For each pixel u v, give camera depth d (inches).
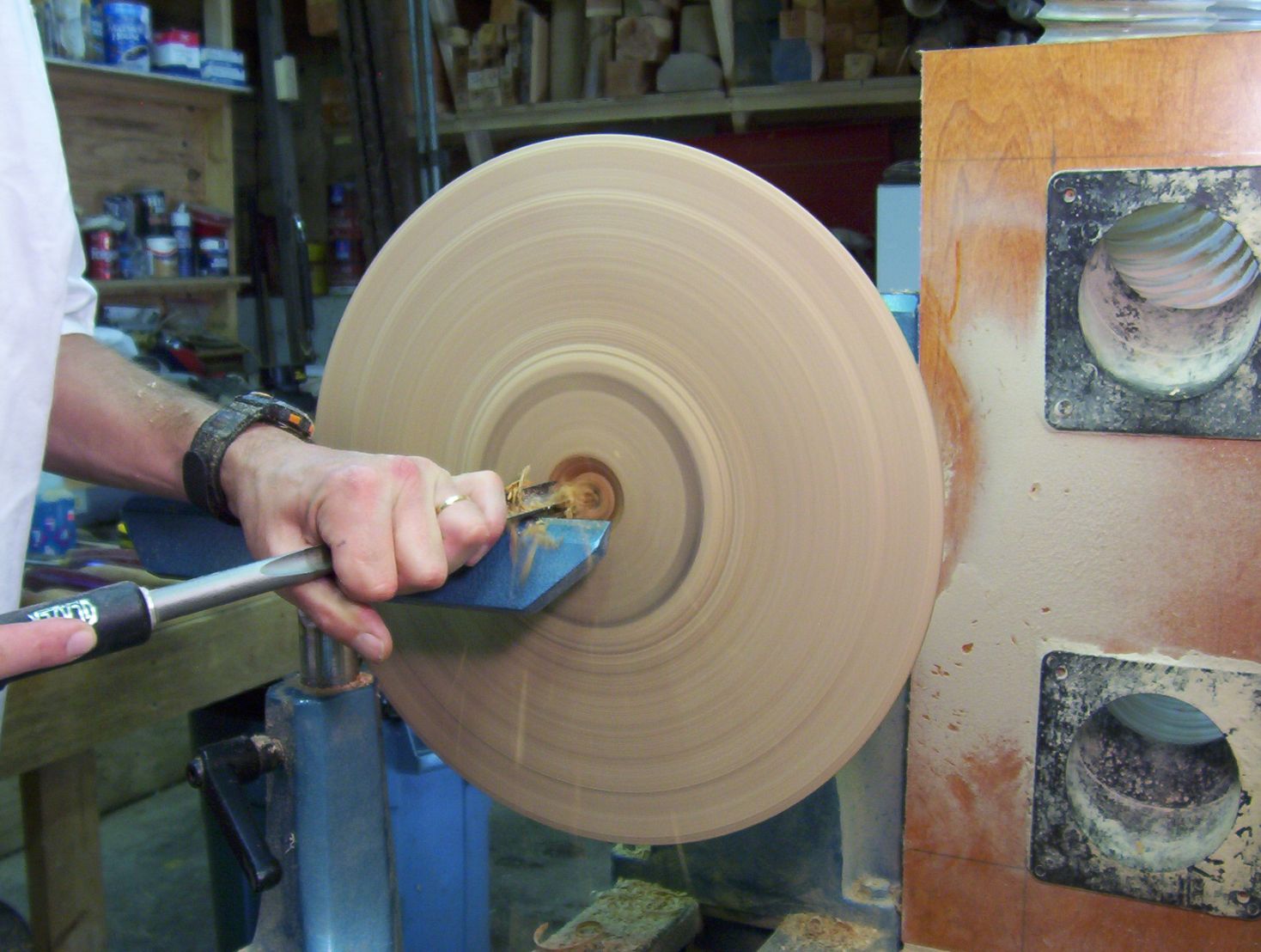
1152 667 32.4
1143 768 36.9
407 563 25.0
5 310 31.0
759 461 28.7
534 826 92.6
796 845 37.6
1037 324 32.1
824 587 28.5
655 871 40.3
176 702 56.3
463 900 60.1
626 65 107.4
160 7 118.0
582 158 29.7
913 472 27.4
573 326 30.4
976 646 34.1
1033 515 33.0
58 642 20.2
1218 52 29.2
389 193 109.4
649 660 30.6
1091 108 30.6
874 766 36.3
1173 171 30.1
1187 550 31.7
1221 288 34.0
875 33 102.4
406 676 34.2
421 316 32.1
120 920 79.4
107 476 33.6
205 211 112.3
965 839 35.2
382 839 29.3
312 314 116.9
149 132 109.8
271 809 29.7
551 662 31.9
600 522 28.0
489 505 26.6
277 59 113.8
